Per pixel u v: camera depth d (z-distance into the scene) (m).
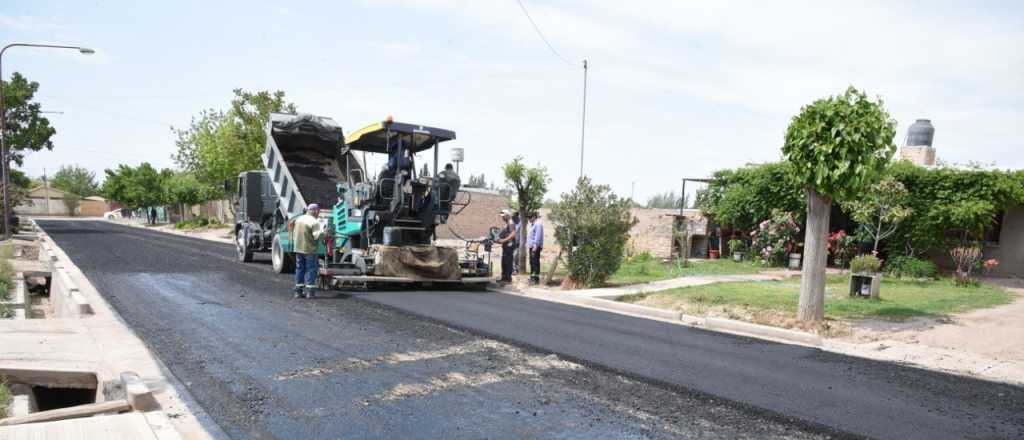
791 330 8.31
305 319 8.18
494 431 4.32
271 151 14.89
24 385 5.21
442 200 12.47
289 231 13.07
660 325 8.85
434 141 12.59
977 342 7.73
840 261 17.97
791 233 18.27
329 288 11.46
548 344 7.12
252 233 16.64
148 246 22.03
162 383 5.16
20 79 37.47
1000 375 6.32
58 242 22.03
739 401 5.18
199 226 43.28
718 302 10.21
